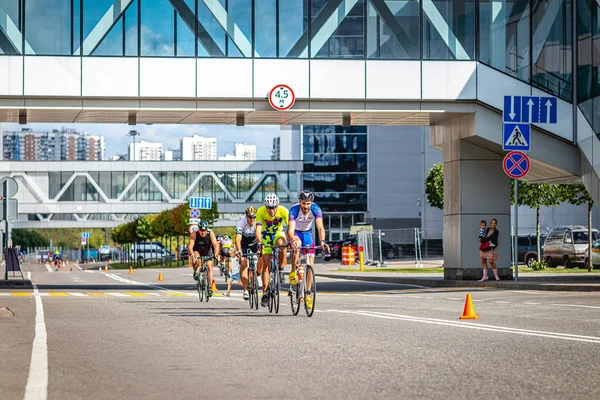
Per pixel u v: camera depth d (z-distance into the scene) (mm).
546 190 53781
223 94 34156
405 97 35125
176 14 33969
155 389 8906
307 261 18609
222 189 130875
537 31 35938
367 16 34969
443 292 30969
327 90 34656
